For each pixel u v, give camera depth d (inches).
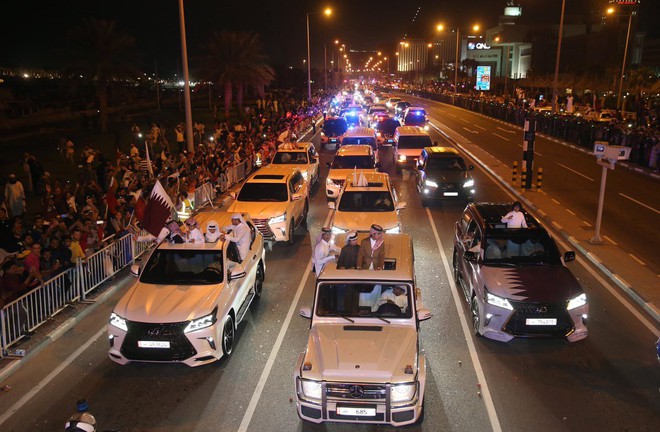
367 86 6717.5
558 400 294.8
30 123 1851.6
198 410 288.5
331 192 759.7
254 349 353.4
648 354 342.6
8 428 276.2
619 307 412.2
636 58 4173.2
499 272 368.5
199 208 728.3
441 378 317.7
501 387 307.7
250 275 404.5
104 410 289.4
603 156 542.6
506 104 2160.4
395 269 307.4
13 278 366.6
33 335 366.0
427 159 770.2
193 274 359.3
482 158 1150.3
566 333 340.2
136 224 526.3
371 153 818.2
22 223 455.5
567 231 605.0
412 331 282.8
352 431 271.0
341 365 258.4
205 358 322.0
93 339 370.3
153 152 1159.0
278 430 272.2
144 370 330.0
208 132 1622.8
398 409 252.5
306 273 493.0
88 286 435.2
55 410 290.4
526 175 833.5
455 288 452.8
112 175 684.1
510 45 5713.6
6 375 323.0
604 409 286.4
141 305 330.3
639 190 837.8
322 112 2380.7
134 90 3253.0
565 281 358.0
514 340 362.3
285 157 883.4
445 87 4751.5
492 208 447.2
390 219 523.5
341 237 385.1
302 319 396.5
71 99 2655.0
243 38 1985.7
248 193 591.8
